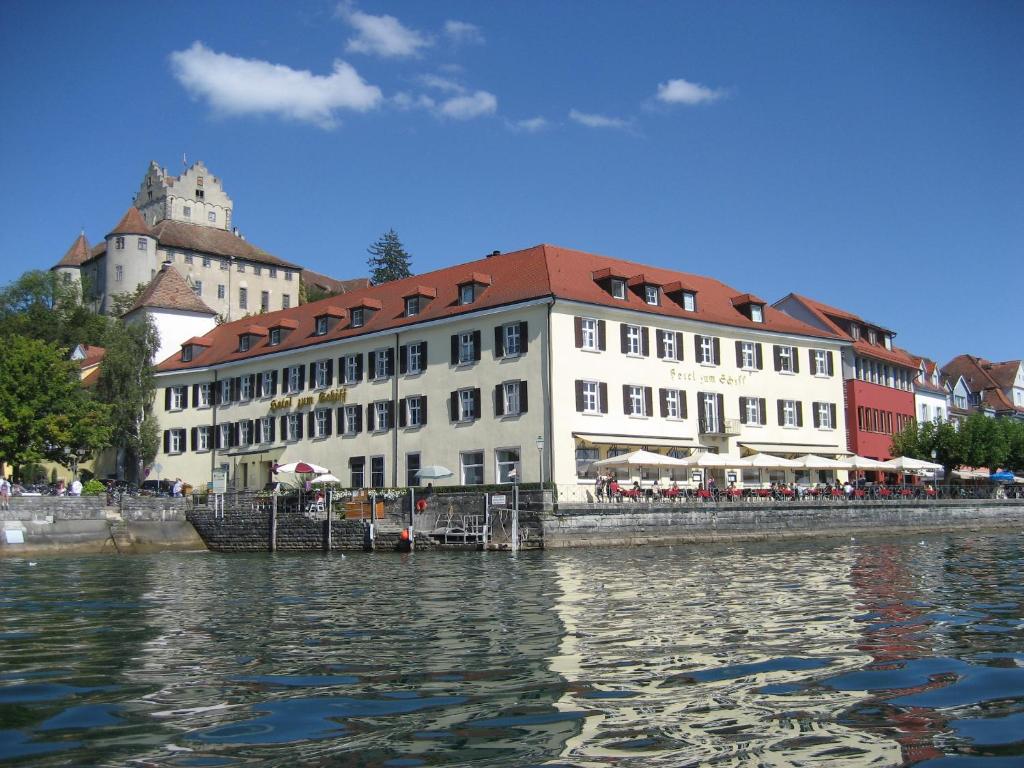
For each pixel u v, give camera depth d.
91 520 49.78
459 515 45.72
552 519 43.28
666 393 55.59
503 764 8.04
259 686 11.47
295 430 63.88
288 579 29.53
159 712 10.06
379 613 19.17
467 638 15.28
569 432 50.50
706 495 49.81
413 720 9.59
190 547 53.25
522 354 51.69
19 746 8.71
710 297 62.84
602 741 8.71
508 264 57.06
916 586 22.98
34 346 62.09
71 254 127.06
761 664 12.51
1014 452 72.38
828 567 29.78
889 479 71.06
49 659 13.64
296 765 8.06
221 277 120.19
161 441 72.44
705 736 8.87
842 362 69.94
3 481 52.66
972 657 12.88
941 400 86.62
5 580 30.20
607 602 20.44
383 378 58.69
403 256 124.75
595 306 52.28
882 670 12.00
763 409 60.94
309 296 133.38
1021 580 24.19
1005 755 8.15
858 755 8.22
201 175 135.75
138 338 72.31
